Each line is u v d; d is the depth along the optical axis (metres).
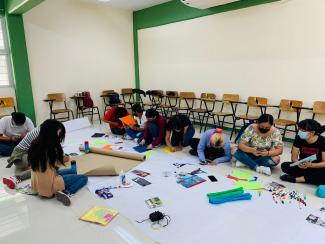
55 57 5.65
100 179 2.76
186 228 1.90
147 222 1.98
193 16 5.52
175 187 2.55
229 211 2.12
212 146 3.21
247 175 2.83
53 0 5.45
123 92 6.91
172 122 3.57
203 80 5.63
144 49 6.91
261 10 4.45
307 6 3.91
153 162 3.25
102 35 6.39
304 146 2.65
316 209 2.14
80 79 6.14
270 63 4.48
